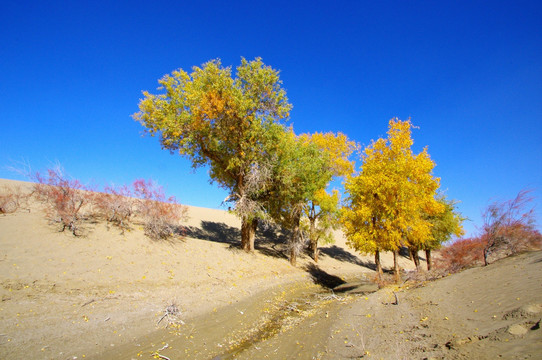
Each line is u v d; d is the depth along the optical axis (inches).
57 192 542.6
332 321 410.0
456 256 723.4
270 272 820.6
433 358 207.2
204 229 1282.0
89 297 399.2
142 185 670.5
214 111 715.4
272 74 786.8
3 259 400.5
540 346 165.8
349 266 1311.5
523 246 592.1
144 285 483.8
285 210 990.4
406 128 655.8
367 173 689.0
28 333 298.4
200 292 535.2
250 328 424.5
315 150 965.2
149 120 735.7
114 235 594.6
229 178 923.4
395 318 347.6
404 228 633.6
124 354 304.0
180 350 326.3
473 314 272.7
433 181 656.4
